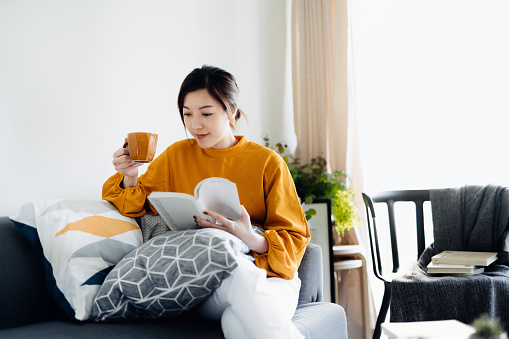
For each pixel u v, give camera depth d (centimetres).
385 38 282
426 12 270
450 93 261
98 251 134
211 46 246
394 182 277
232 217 139
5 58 157
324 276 244
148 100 208
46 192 167
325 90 300
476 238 213
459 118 258
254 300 115
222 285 119
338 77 290
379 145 282
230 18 260
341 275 279
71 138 176
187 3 232
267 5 288
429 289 184
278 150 270
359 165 286
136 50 204
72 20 179
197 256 118
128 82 200
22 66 162
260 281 118
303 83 303
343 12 290
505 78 247
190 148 165
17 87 160
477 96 253
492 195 215
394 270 236
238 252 127
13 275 132
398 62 278
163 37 218
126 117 198
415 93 272
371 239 228
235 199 133
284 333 114
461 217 223
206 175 160
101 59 189
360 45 288
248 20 273
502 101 247
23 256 137
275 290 128
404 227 274
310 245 164
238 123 262
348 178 283
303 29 304
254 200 158
